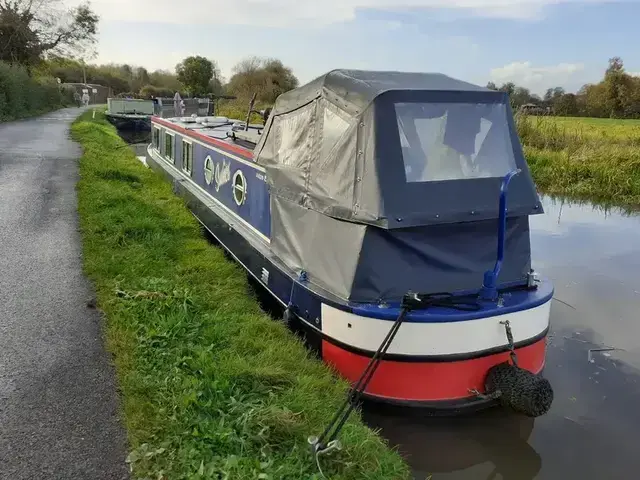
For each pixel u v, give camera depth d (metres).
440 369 4.44
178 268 6.68
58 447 3.48
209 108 17.22
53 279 5.99
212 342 4.83
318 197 4.95
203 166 9.19
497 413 4.74
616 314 7.11
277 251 5.82
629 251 10.00
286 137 5.70
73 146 16.02
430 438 4.56
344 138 4.73
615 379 5.56
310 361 4.78
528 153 18.05
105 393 4.05
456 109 4.78
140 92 53.72
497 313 4.48
